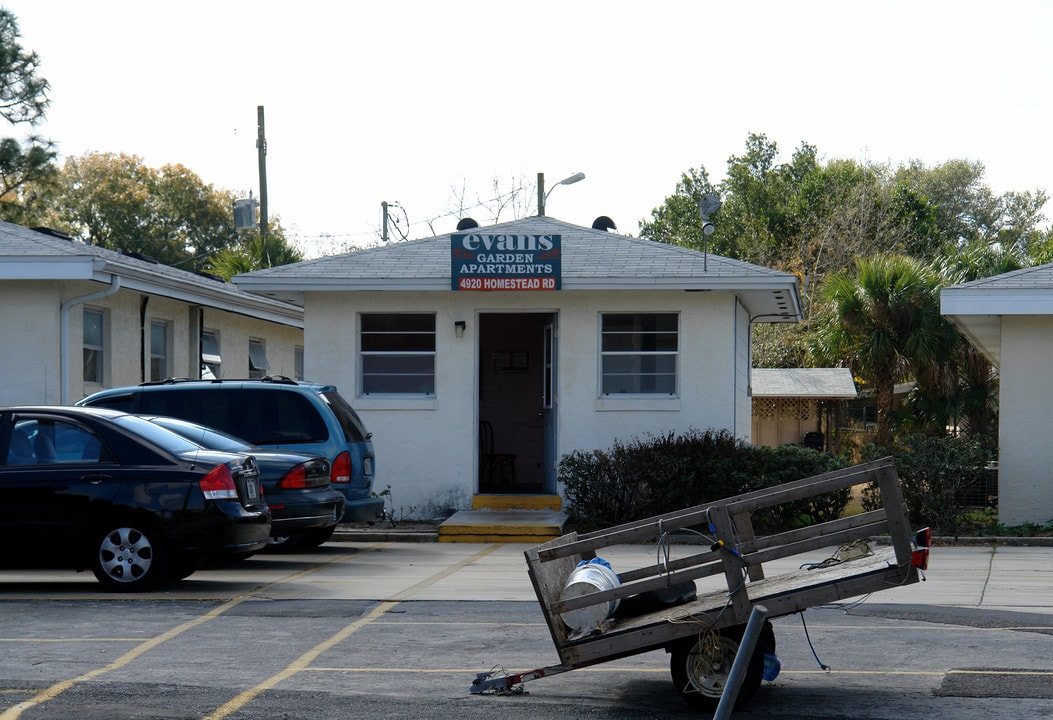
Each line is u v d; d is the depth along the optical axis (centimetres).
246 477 1149
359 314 1889
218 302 2259
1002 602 1070
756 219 5334
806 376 3366
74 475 1113
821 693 716
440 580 1238
